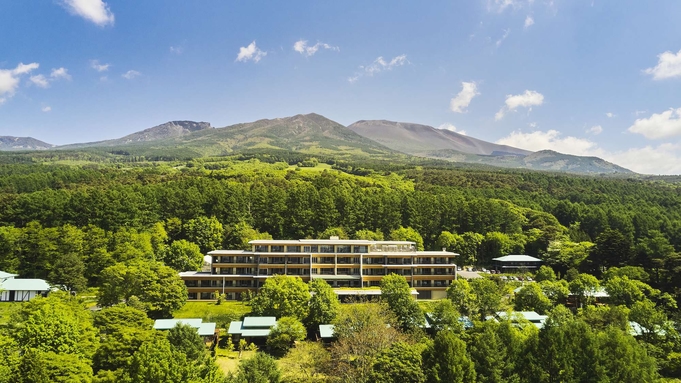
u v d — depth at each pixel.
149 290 94.25
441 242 150.88
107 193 147.50
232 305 105.19
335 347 69.62
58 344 58.34
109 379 50.94
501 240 151.38
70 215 141.25
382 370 56.78
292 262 118.75
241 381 55.72
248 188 191.88
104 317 72.12
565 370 61.09
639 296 97.44
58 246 120.44
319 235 152.75
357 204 164.38
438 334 61.69
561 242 146.12
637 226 155.00
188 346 65.69
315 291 93.31
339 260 121.12
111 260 118.12
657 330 79.56
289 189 187.12
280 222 158.88
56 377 49.34
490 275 129.62
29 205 139.62
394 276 98.31
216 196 162.25
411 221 162.62
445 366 57.12
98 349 61.38
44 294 104.06
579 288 101.88
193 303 107.75
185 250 128.00
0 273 110.62
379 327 72.31
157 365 46.94
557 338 63.31
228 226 152.00
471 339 68.31
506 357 62.84
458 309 92.44
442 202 169.50
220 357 75.88
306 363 69.25
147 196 160.38
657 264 114.50
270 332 80.25
